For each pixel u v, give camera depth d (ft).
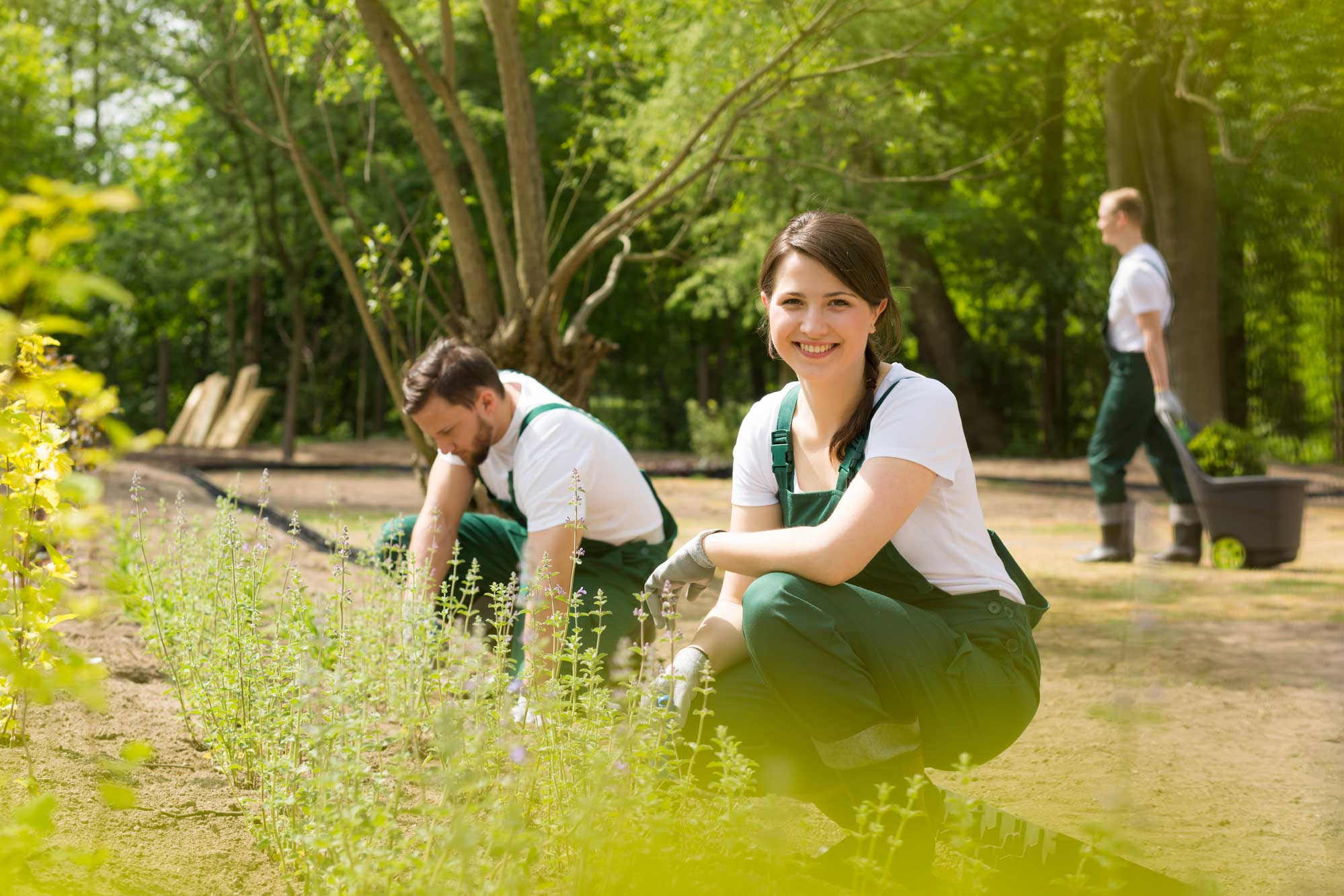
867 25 31.86
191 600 10.45
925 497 8.14
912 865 7.38
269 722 7.93
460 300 68.95
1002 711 7.90
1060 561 26.37
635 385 79.66
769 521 8.98
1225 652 14.33
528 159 23.35
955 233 67.97
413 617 8.62
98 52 52.03
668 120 33.06
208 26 45.37
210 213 71.56
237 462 54.70
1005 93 57.00
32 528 7.34
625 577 12.12
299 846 6.89
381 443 77.87
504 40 22.98
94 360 86.79
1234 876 7.07
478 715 7.27
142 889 6.49
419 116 22.65
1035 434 72.74
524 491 11.78
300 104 59.62
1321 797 8.40
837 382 8.25
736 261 48.83
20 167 69.72
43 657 7.59
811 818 8.90
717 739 7.28
